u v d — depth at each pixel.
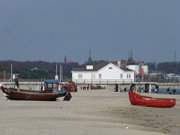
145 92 138.12
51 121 41.06
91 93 114.19
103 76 165.38
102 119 46.50
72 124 38.75
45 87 96.62
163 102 68.56
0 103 69.88
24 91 80.25
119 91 133.62
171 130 39.25
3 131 32.28
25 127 35.16
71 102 75.88
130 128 37.97
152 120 48.91
